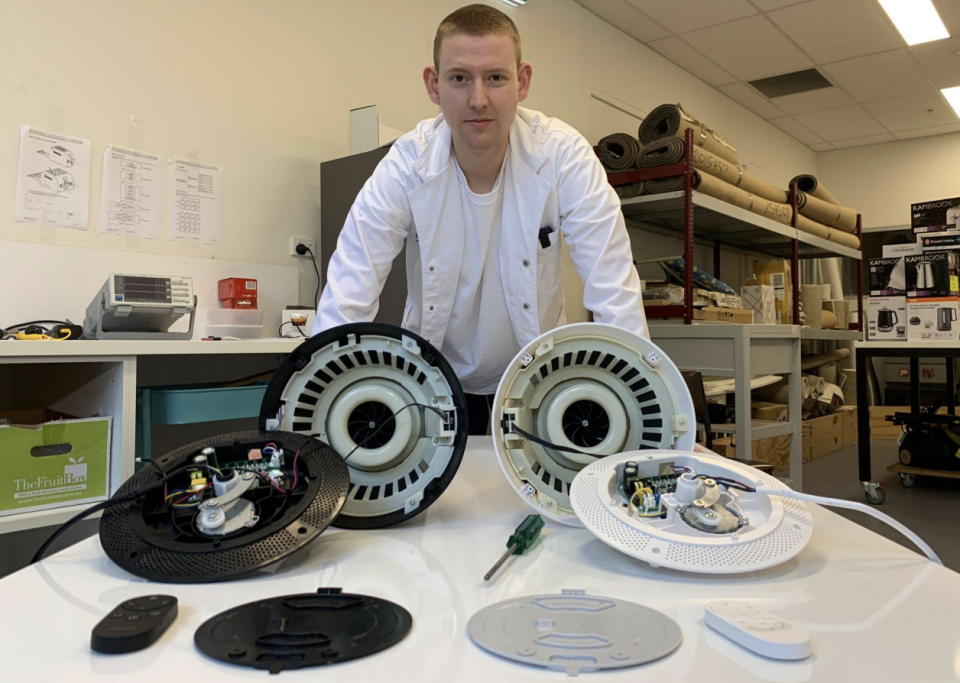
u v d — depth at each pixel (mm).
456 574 521
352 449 672
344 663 369
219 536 535
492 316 1237
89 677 353
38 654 381
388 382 690
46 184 1753
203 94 2088
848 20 3697
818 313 4215
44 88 1751
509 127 948
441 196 1070
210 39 2104
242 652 377
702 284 3162
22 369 1795
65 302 1771
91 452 1359
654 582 499
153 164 1970
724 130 4836
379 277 1074
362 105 2555
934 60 4215
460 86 837
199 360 2062
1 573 1671
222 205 2133
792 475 2773
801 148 6020
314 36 2391
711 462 631
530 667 364
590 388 688
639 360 676
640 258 3771
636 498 604
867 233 6125
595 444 713
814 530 628
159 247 1984
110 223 1876
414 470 684
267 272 2238
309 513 553
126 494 567
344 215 2260
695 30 3822
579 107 3506
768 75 4484
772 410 3316
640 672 356
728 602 440
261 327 2102
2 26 1682
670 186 2793
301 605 442
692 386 1710
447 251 1128
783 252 4926
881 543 588
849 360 5242
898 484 3090
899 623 414
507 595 475
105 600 466
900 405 5590
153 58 1970
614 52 3756
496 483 854
